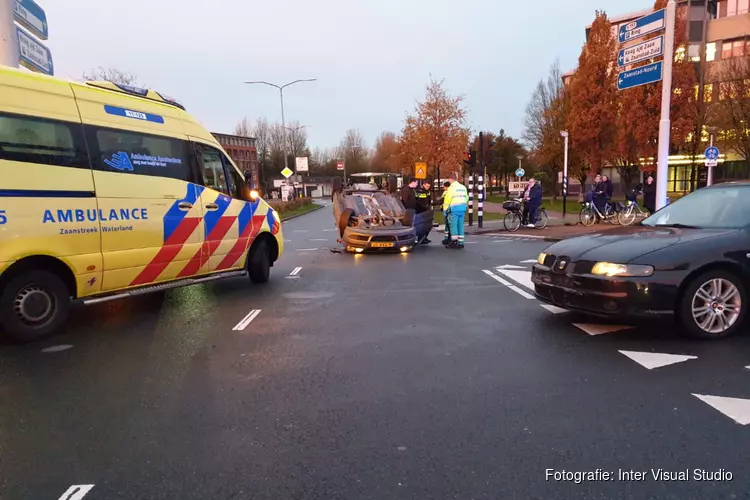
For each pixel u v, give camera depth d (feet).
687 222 19.36
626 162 93.97
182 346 16.94
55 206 17.33
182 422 11.32
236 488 8.76
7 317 16.75
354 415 11.52
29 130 16.76
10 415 11.78
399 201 47.57
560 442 10.12
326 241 53.36
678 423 10.80
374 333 18.08
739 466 9.16
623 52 41.14
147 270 20.90
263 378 13.92
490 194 191.21
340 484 8.84
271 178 269.64
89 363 15.33
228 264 25.58
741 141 66.49
